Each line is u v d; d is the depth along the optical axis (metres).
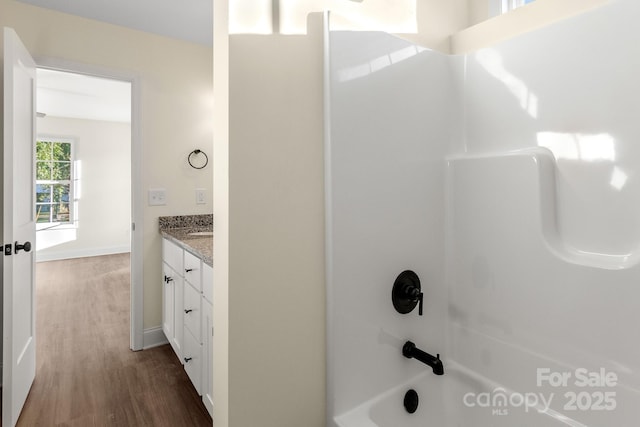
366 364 1.17
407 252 1.28
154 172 2.66
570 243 1.11
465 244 1.37
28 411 1.85
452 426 1.39
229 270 0.94
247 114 0.96
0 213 2.12
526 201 1.18
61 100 4.64
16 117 1.77
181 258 2.15
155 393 2.02
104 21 2.44
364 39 1.14
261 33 0.98
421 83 1.31
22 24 2.18
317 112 1.09
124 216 6.40
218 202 1.01
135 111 2.57
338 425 1.08
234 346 0.96
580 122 1.08
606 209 1.03
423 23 1.41
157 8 2.28
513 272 1.22
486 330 1.31
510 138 1.27
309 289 1.08
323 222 1.11
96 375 2.22
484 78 1.35
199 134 2.86
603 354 1.02
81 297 3.78
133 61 2.55
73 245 5.93
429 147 1.35
